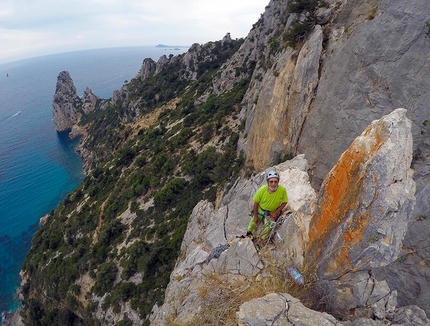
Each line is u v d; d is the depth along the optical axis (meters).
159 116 86.94
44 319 42.12
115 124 102.50
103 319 33.62
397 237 4.12
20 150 125.50
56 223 61.38
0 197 89.31
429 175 9.69
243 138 40.03
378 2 17.11
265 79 30.20
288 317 4.04
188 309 7.56
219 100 63.97
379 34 15.47
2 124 181.38
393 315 4.16
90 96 140.62
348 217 4.41
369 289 4.34
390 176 4.06
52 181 97.44
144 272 33.22
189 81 97.81
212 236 10.83
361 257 4.29
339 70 17.98
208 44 100.31
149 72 112.38
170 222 38.62
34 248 58.53
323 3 24.50
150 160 58.41
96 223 51.47
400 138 4.13
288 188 8.00
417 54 13.44
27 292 49.44
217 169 40.53
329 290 4.65
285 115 23.23
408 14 14.16
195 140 55.25
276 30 55.81
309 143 19.59
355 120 15.94
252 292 5.21
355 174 4.33
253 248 6.31
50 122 170.25
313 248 5.12
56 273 44.78
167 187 44.28
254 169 28.38
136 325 29.41
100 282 36.66
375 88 15.15
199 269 9.62
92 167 97.75
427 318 4.12
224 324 5.09
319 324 3.88
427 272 4.70
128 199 50.88
